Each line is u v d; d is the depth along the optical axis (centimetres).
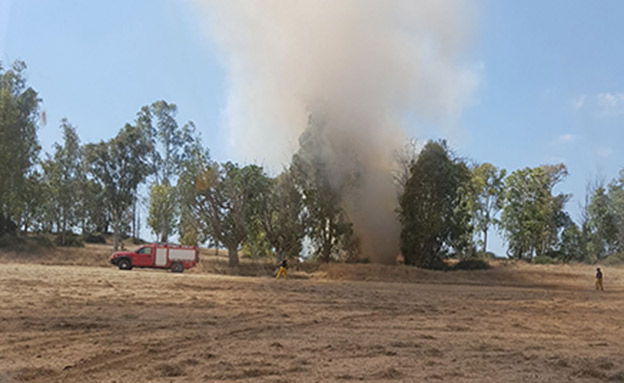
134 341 1417
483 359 1330
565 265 6888
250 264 6100
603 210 7519
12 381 999
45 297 2275
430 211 6069
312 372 1122
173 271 5050
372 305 2583
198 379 1041
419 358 1312
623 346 1595
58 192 7650
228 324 1781
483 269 6234
